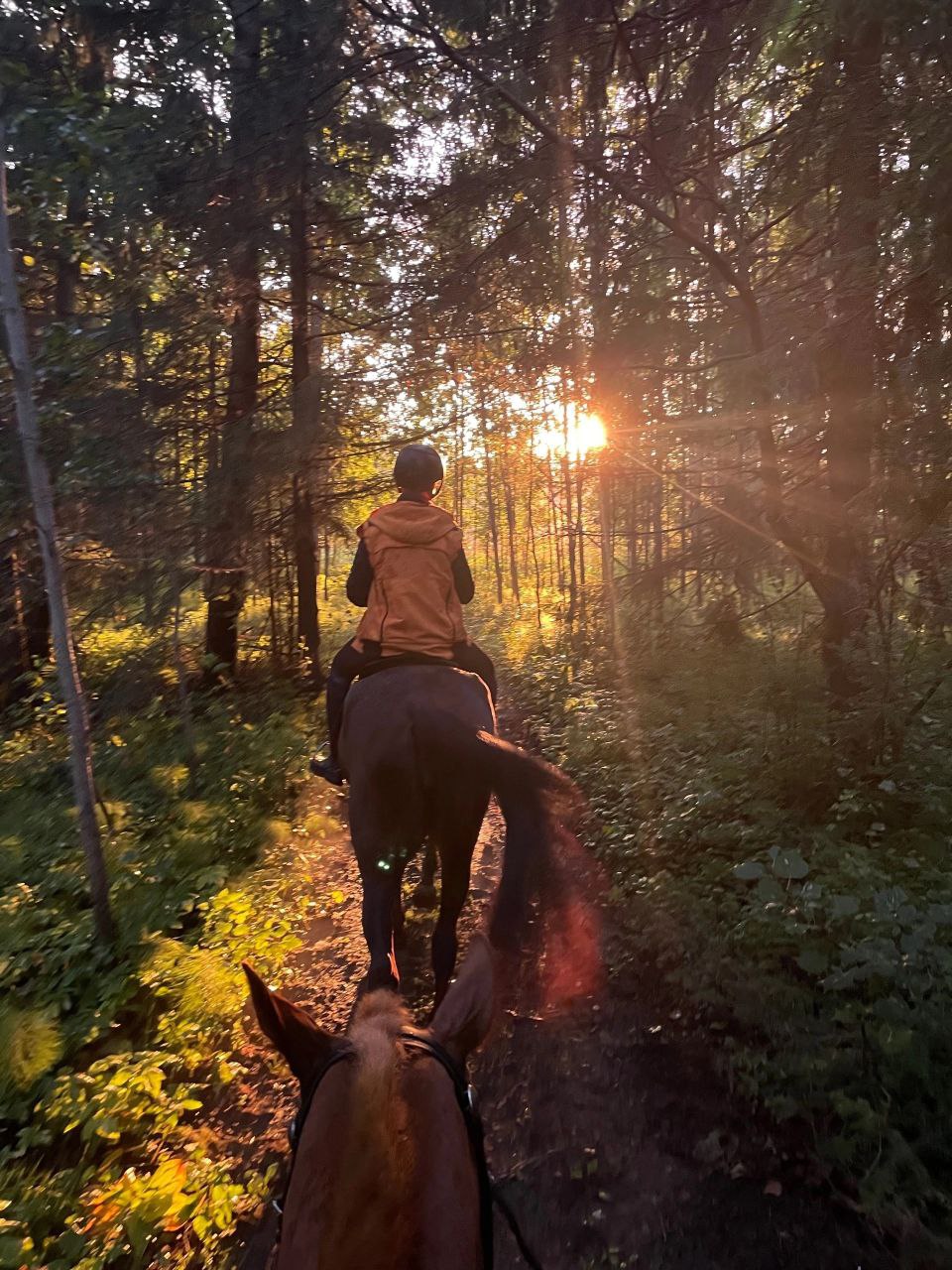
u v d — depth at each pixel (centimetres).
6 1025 392
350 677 427
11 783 895
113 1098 349
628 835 592
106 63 964
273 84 855
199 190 895
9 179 614
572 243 734
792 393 713
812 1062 341
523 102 675
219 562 1045
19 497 855
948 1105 307
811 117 565
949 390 441
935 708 597
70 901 586
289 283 1109
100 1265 277
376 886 356
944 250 431
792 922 407
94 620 1009
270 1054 416
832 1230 288
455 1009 190
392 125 912
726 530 724
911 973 342
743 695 691
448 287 867
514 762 316
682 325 675
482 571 3472
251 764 854
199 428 1029
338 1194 134
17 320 480
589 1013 423
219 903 542
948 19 425
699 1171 320
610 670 992
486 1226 154
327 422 970
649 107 633
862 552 583
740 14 575
